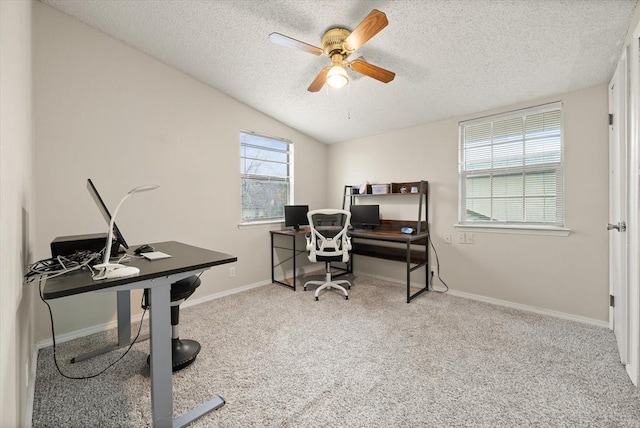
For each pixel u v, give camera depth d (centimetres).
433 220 349
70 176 231
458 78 257
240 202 352
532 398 157
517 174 293
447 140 336
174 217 293
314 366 191
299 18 209
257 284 371
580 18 180
